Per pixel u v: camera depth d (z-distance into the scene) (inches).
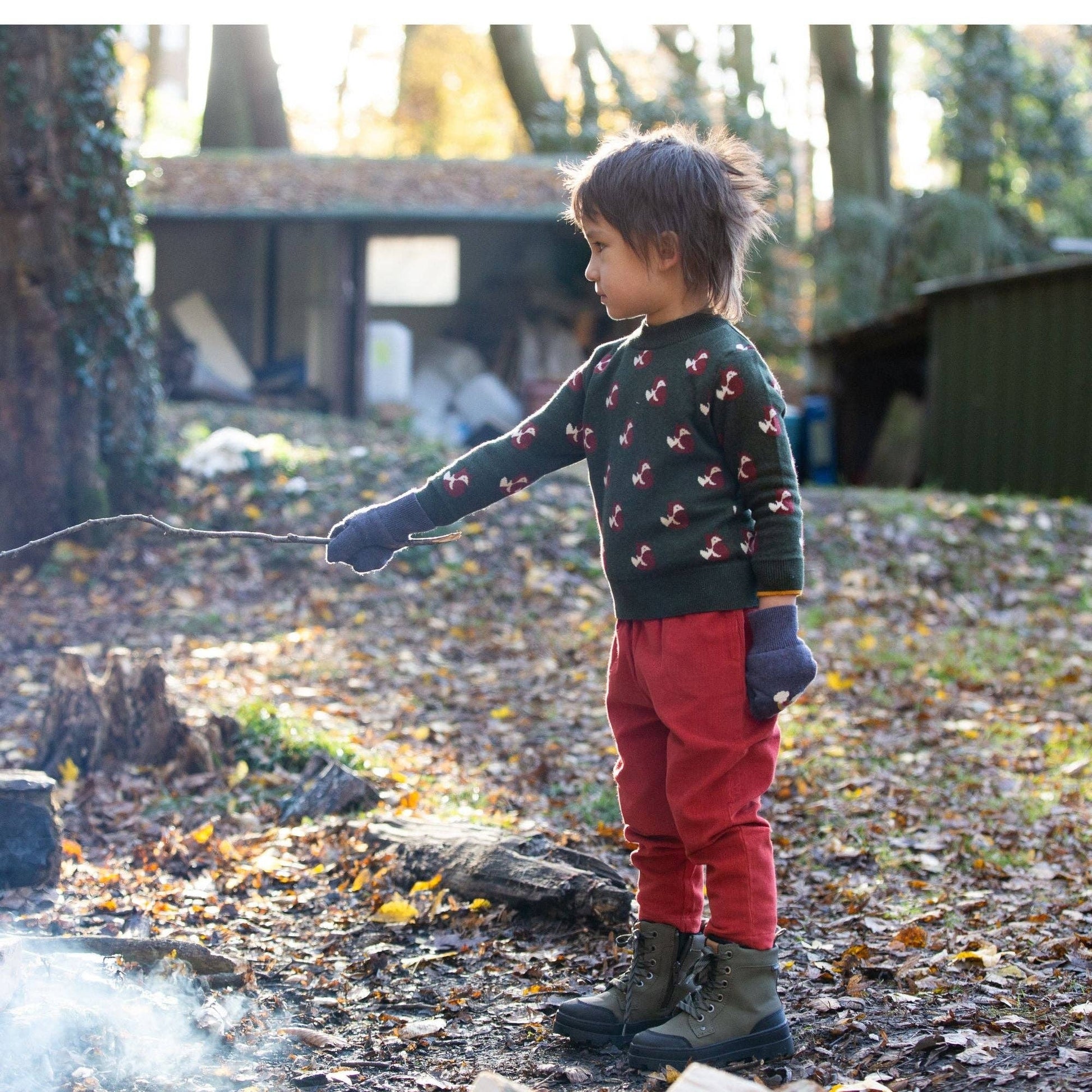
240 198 705.6
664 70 1269.7
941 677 282.2
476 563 362.0
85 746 197.6
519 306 823.7
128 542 355.3
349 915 143.2
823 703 261.1
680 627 103.0
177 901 146.2
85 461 354.9
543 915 138.5
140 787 187.0
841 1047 107.8
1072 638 324.2
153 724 196.7
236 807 181.2
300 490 381.4
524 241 840.3
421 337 839.1
